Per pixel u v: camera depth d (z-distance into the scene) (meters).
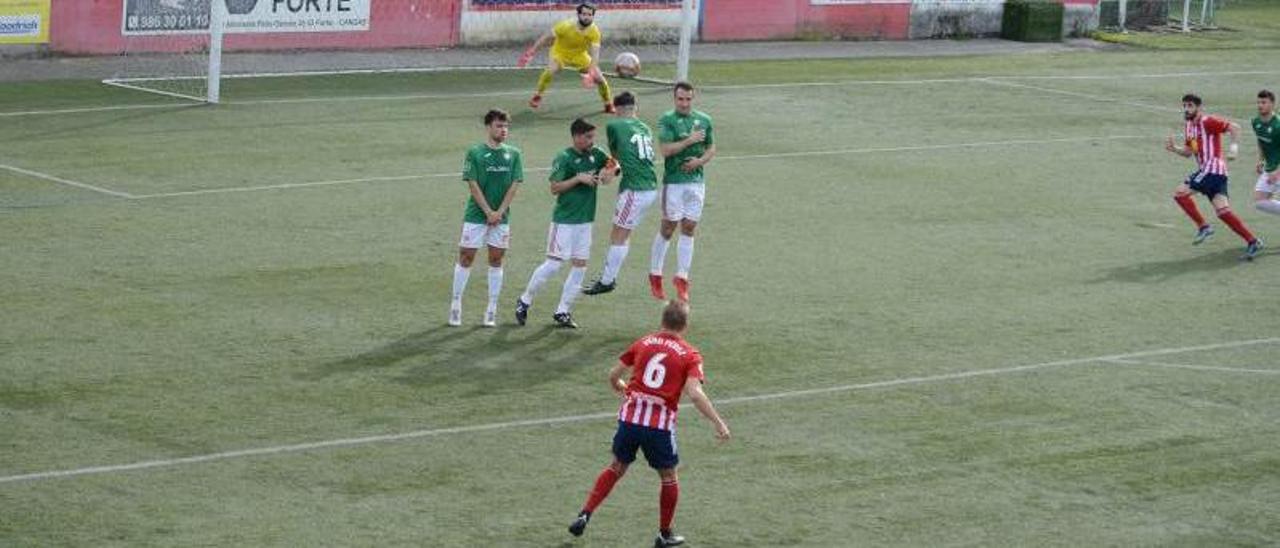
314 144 83.38
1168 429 46.25
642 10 128.25
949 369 51.22
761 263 63.88
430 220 68.06
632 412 36.25
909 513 39.16
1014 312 58.47
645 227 69.00
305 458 40.97
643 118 96.44
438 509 38.09
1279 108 113.06
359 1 116.31
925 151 90.00
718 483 40.66
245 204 69.31
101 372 46.81
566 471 41.00
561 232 52.97
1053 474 42.25
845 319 56.44
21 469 39.19
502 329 53.31
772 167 83.31
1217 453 44.31
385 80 105.62
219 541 35.56
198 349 49.44
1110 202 79.25
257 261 60.22
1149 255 68.69
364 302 55.53
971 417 46.66
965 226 72.31
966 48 137.25
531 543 36.41
